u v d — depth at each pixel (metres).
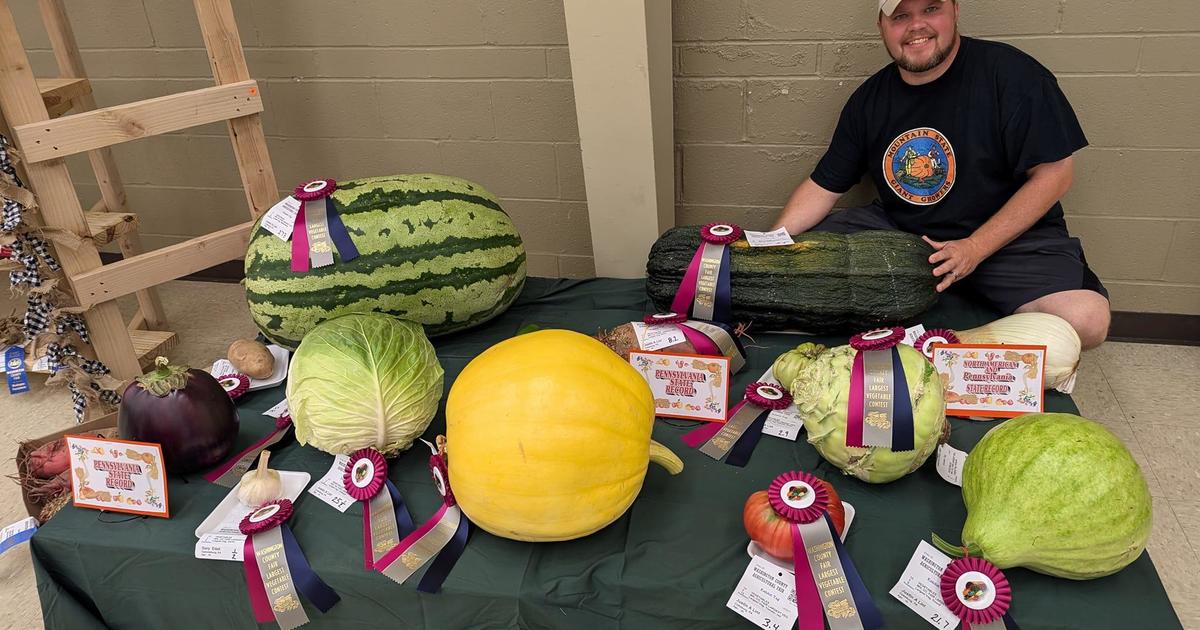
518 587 1.29
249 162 2.56
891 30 2.17
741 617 1.27
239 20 3.00
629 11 2.10
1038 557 1.18
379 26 2.90
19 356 2.69
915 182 2.39
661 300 2.11
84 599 1.52
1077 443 1.21
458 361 2.02
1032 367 1.58
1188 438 2.37
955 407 1.63
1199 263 2.69
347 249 1.91
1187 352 2.79
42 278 2.30
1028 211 2.16
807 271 1.98
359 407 1.47
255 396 1.87
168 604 1.47
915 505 1.40
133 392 1.51
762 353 1.97
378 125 3.12
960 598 1.17
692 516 1.41
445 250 1.97
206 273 3.70
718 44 2.67
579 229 3.19
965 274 2.09
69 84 2.72
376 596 1.35
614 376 1.33
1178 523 2.07
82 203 3.68
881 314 1.96
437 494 1.50
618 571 1.30
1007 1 2.42
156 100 2.27
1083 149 2.60
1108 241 2.74
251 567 1.36
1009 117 2.18
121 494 1.48
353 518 1.45
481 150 3.09
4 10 1.96
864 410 1.34
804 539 1.24
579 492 1.25
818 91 2.69
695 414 1.68
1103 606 1.18
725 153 2.88
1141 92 2.46
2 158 2.09
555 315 2.25
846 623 1.20
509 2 2.75
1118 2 2.35
